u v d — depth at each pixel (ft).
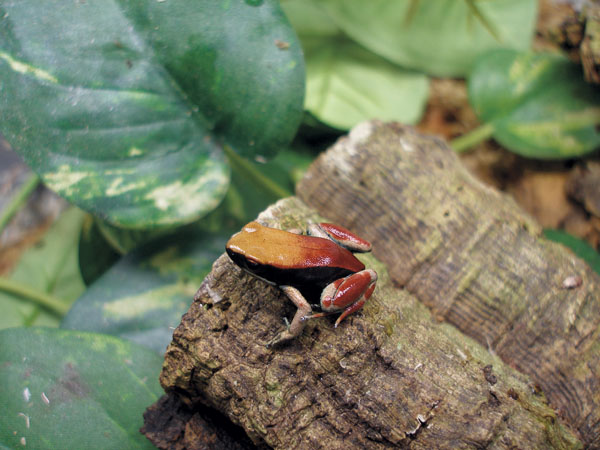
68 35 0.38
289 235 0.34
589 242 0.52
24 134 0.37
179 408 0.36
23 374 0.36
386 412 0.32
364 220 0.40
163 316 0.42
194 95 0.40
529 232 0.39
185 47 0.39
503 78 0.50
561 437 0.33
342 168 0.40
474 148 0.58
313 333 0.34
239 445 0.34
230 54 0.39
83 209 0.38
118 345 0.38
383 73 0.54
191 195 0.40
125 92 0.39
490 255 0.38
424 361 0.34
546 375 0.36
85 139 0.38
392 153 0.40
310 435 0.32
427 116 0.61
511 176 0.57
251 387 0.33
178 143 0.40
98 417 0.36
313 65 0.54
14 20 0.37
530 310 0.37
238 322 0.34
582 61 0.47
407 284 0.39
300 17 0.54
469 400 0.33
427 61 0.53
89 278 0.50
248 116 0.40
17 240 0.62
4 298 0.52
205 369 0.33
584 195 0.52
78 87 0.38
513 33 0.53
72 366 0.37
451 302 0.38
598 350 0.36
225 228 0.48
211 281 0.34
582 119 0.48
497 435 0.32
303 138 0.56
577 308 0.37
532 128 0.49
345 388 0.33
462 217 0.39
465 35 0.52
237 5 0.39
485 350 0.37
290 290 0.33
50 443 0.35
